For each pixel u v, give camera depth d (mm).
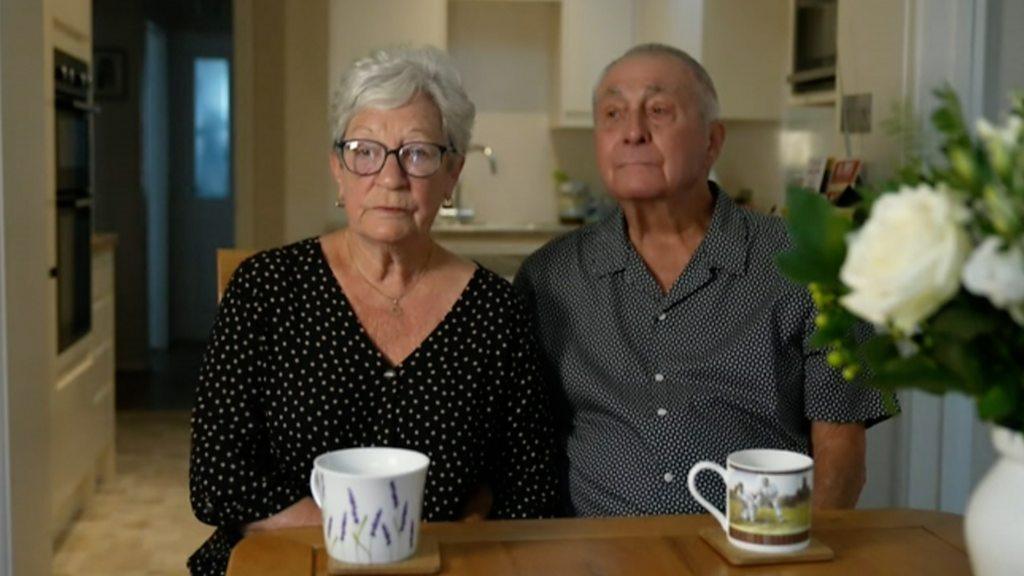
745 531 1330
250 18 5574
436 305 1757
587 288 1928
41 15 2586
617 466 1832
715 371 1862
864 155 3105
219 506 1648
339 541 1279
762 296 1884
